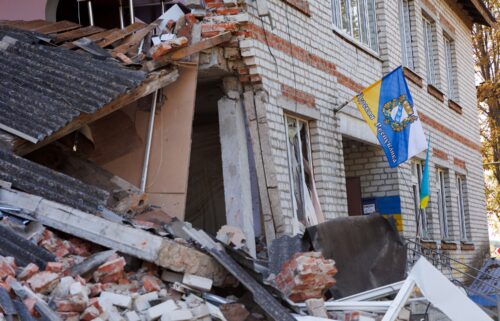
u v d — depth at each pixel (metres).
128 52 9.02
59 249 6.37
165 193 8.82
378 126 11.61
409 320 7.12
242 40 9.72
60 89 7.93
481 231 22.59
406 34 18.17
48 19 11.45
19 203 6.68
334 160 12.49
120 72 8.19
